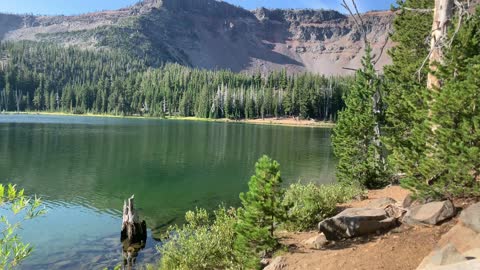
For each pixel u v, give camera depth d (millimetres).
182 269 13188
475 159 10336
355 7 16547
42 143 64438
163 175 41188
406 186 12430
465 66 12242
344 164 22141
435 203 11609
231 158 54469
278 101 169375
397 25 23266
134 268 17156
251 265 11680
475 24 13289
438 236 10305
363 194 19141
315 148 68312
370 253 10484
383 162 21516
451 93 10977
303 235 14359
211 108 177750
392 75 22438
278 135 95625
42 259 17859
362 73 22438
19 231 21375
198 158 53781
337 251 11312
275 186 12570
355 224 12094
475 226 9367
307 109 159875
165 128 111375
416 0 22578
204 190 34500
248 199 12734
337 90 163250
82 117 177375
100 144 66000
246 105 169625
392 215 12914
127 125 121625
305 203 16516
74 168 43531
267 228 12055
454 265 6160
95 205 28625
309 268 10594
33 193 31500
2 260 5145
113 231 22578
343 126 22203
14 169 41594
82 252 18984
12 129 90438
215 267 13375
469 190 11047
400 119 18703
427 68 13539
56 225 23109
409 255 9734
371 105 21891
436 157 11547
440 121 11453
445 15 13047
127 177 39469
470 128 10875
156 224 24312
